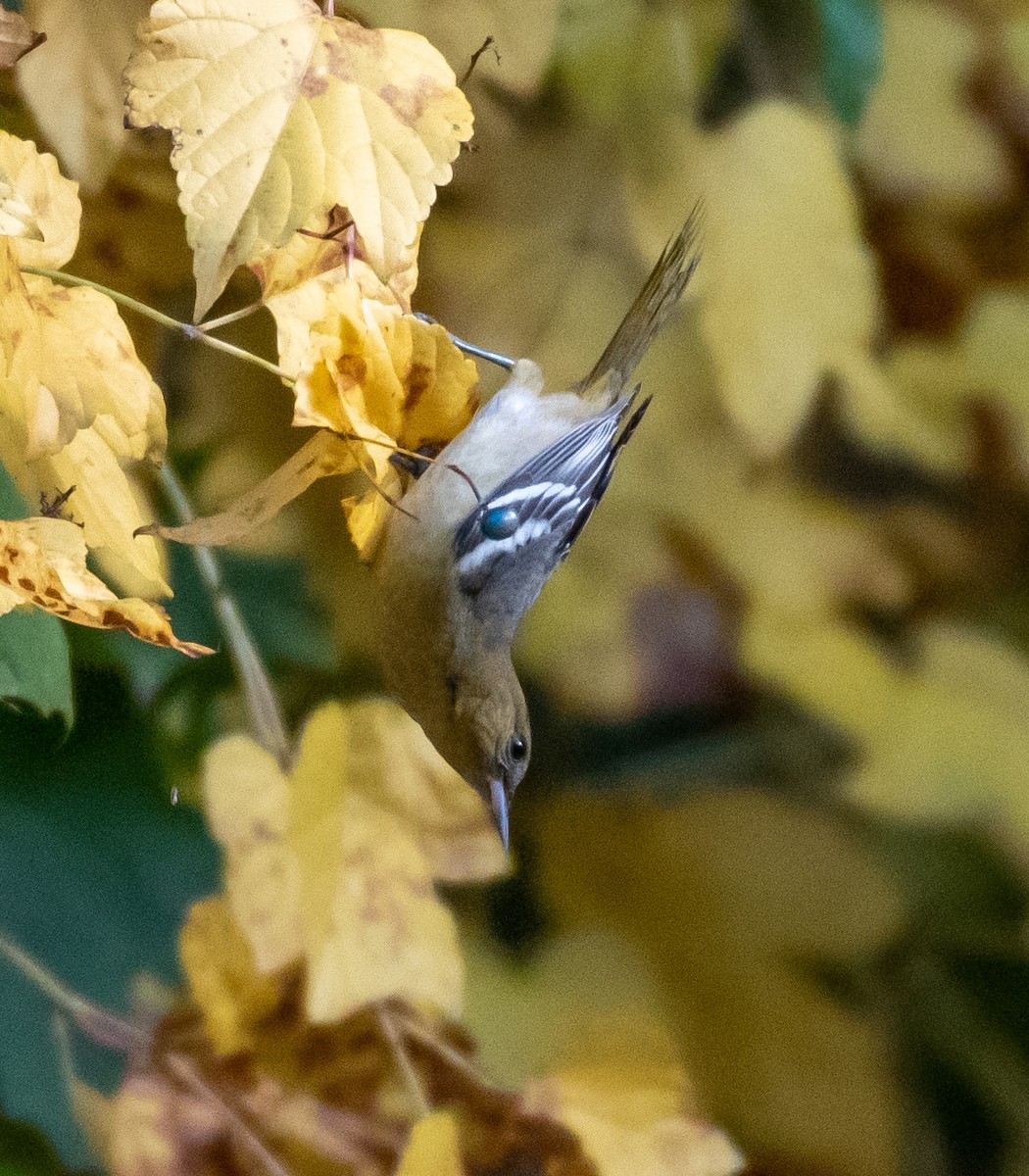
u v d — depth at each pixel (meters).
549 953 7.30
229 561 7.30
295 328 7.14
